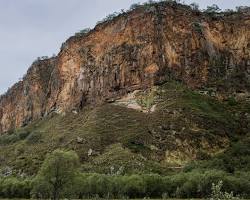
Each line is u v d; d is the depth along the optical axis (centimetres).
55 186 12131
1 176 18588
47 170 12119
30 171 19250
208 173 14775
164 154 19238
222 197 4484
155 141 19788
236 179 14725
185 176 15112
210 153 19675
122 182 14662
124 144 19550
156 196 14850
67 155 12275
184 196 14500
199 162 18500
